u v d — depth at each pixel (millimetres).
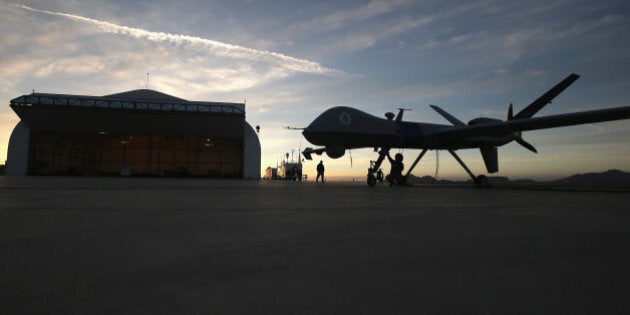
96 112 40219
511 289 1861
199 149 61750
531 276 2100
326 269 2219
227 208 6020
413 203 7453
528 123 16266
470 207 6562
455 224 4266
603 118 15164
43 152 45500
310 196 9695
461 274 2131
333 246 2936
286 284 1911
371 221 4504
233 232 3584
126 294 1720
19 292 1716
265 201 7699
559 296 1758
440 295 1756
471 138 19766
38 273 2043
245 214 5172
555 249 2857
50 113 39750
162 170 60625
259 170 46281
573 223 4402
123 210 5488
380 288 1859
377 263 2381
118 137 56250
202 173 61312
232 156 62281
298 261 2420
